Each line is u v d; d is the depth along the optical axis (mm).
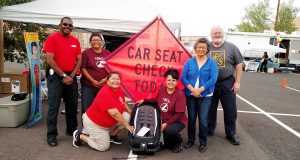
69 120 4824
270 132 5742
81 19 5957
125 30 6086
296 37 25266
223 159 4219
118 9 6430
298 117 7223
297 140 5293
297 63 25500
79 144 4398
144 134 4047
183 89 4594
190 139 4574
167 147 4496
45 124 5438
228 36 24203
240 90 11719
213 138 5152
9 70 10852
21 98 5402
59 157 3992
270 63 23828
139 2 6914
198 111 4422
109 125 4172
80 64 4617
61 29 4383
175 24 6480
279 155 4488
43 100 7289
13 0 7875
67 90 4641
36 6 6219
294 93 11727
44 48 4301
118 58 4758
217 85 4762
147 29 4746
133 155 4164
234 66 4777
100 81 4762
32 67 5211
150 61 4789
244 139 5195
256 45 23750
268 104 8875
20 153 4074
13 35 8281
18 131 4980
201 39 4242
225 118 4930
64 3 6461
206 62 4301
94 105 4109
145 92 4828
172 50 4777
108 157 4059
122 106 4293
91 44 4777
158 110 4324
